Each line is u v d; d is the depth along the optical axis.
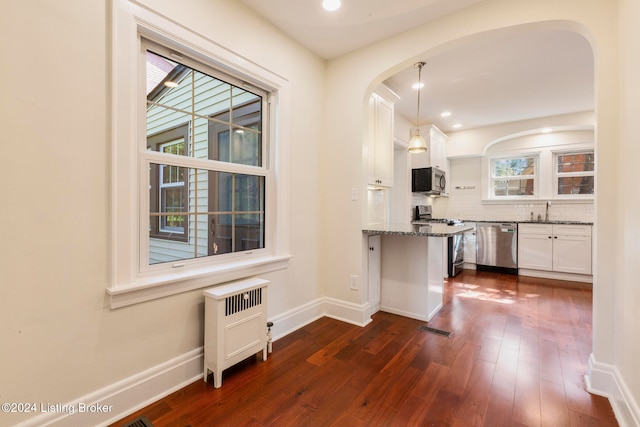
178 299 1.76
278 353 2.18
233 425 1.47
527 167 5.29
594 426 1.46
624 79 1.58
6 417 1.19
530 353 2.18
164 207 1.77
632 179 1.46
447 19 2.24
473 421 1.50
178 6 1.71
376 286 3.02
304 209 2.70
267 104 2.43
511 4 2.01
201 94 1.97
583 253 4.29
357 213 2.74
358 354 2.16
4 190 1.16
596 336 1.74
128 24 1.49
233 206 2.19
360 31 2.44
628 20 1.53
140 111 1.64
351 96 2.77
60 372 1.32
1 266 1.16
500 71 3.15
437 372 1.93
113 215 1.45
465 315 2.95
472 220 5.23
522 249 4.73
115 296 1.47
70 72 1.32
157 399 1.64
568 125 4.53
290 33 2.47
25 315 1.22
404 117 4.62
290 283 2.56
